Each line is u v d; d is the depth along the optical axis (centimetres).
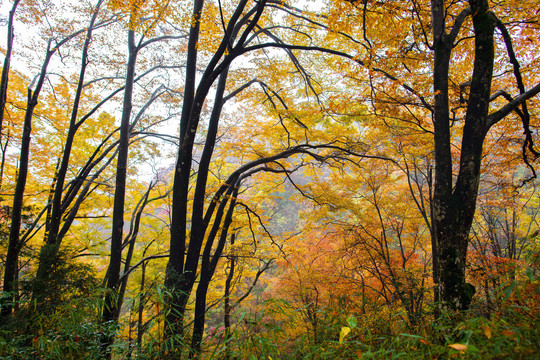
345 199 978
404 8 530
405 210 1049
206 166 776
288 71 988
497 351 172
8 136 943
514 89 738
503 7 578
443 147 445
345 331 220
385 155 975
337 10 565
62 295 480
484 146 832
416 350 239
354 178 1104
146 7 594
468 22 597
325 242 1228
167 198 1217
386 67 575
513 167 862
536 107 719
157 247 1215
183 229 674
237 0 829
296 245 1221
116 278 760
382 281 914
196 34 711
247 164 842
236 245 1095
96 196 1094
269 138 1028
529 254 262
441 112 454
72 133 804
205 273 820
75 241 1072
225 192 841
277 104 1091
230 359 253
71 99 1051
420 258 1359
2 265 827
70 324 339
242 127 1097
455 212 415
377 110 714
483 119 414
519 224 1184
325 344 283
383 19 586
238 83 966
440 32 468
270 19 973
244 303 1141
